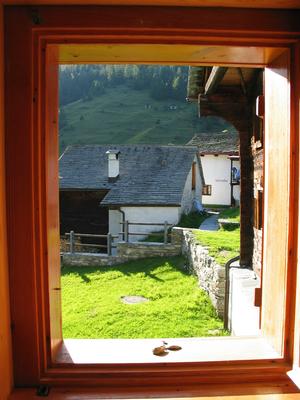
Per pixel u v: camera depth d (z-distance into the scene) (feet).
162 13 5.59
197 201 77.71
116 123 229.86
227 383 5.95
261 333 7.47
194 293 30.42
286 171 6.13
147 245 45.11
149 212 58.49
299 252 5.81
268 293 7.04
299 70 5.82
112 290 33.42
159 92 259.60
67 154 72.69
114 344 6.98
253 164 20.84
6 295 5.51
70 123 233.96
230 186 93.09
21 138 5.50
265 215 7.29
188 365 6.15
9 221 5.56
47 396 5.53
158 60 6.86
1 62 5.35
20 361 5.73
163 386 5.86
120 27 5.59
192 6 5.60
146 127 223.10
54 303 6.49
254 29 5.68
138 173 65.10
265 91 7.28
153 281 35.65
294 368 6.00
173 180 62.59
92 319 25.36
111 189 61.93
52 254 6.35
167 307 27.45
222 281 25.68
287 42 5.94
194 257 35.88
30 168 5.52
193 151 68.95
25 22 5.48
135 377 5.94
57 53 6.43
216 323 24.29
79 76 278.67
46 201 5.82
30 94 5.49
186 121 227.20
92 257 46.44
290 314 6.11
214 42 5.92
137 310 26.91
